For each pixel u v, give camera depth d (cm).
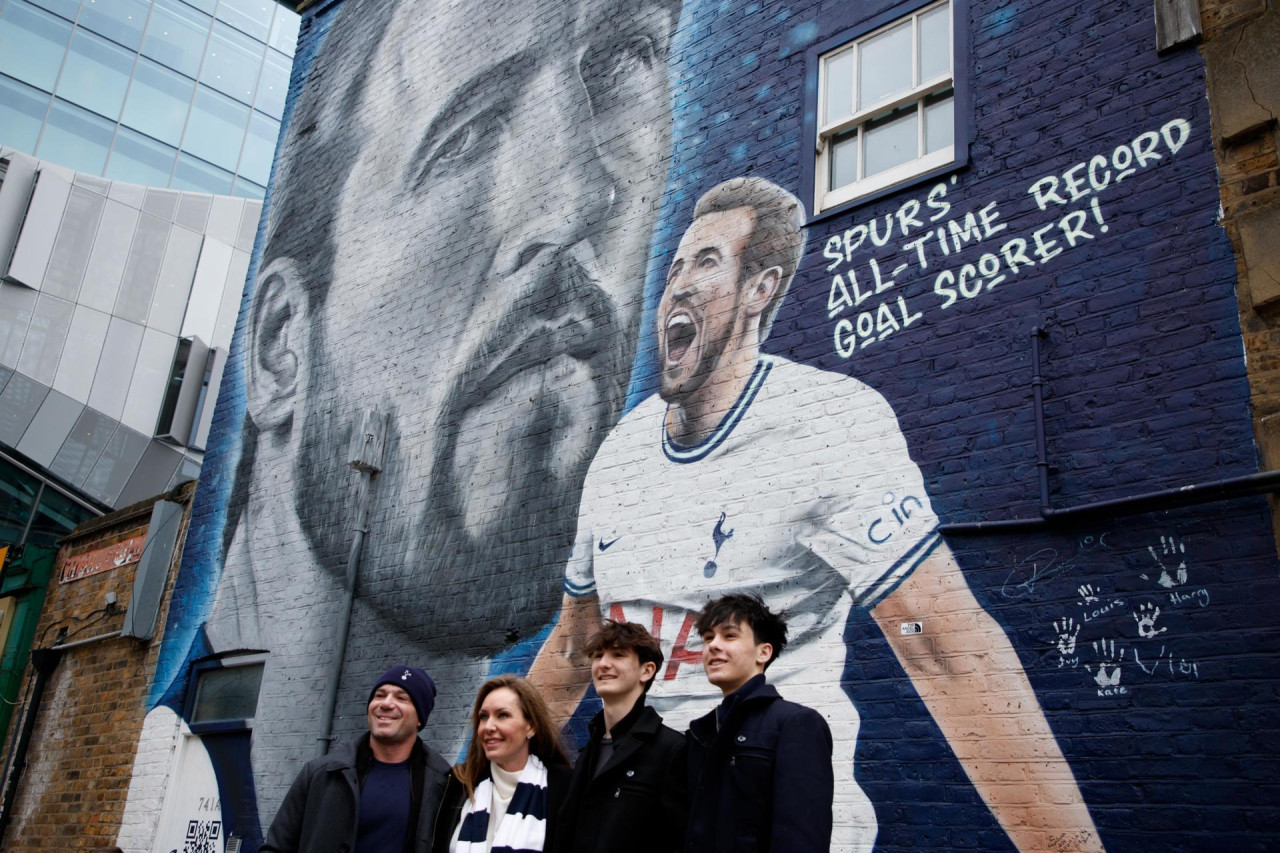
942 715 518
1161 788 445
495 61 970
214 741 926
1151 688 462
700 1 823
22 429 1792
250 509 1003
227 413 1089
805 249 676
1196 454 483
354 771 409
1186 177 530
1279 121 503
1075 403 529
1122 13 588
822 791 317
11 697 1174
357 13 1176
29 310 1959
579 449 748
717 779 339
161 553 1060
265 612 934
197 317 2177
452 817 405
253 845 836
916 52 681
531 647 718
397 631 816
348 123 1115
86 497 1869
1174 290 516
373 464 890
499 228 891
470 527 798
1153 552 480
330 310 1023
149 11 2806
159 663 1011
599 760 381
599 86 866
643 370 731
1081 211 562
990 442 550
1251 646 442
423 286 936
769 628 376
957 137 627
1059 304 552
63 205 2053
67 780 1046
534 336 819
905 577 555
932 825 502
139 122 2705
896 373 601
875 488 585
